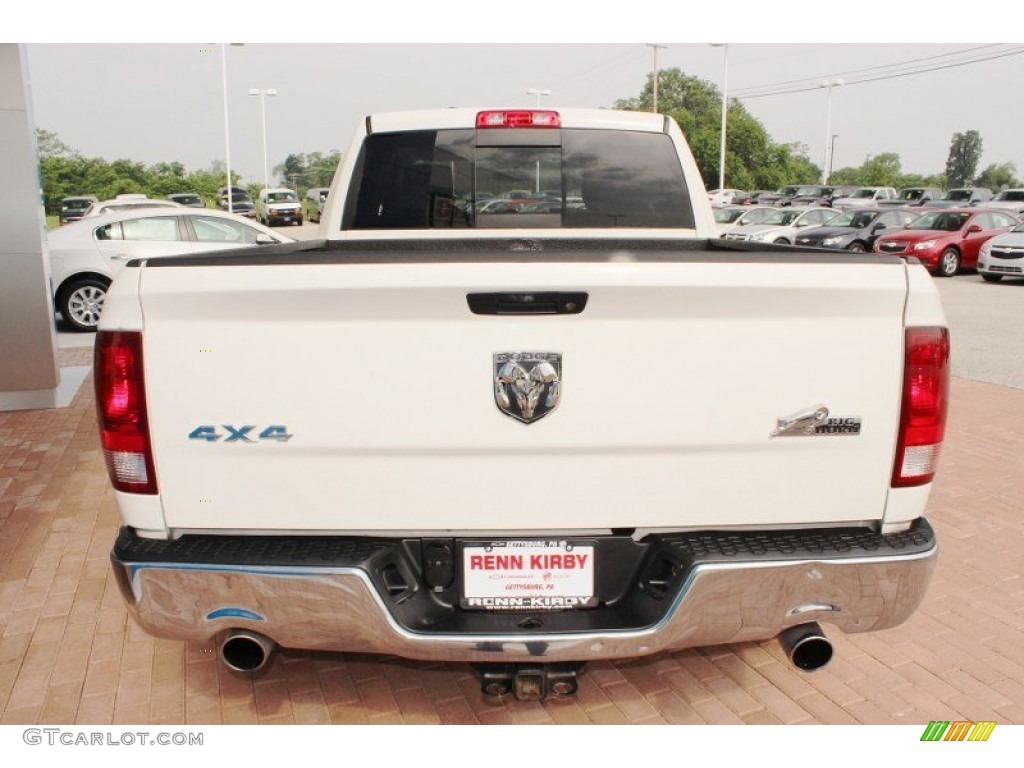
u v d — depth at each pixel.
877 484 2.40
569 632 2.36
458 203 4.20
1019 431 6.69
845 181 109.31
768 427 2.33
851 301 2.29
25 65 6.89
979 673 3.26
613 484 2.35
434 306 2.22
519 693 2.55
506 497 2.34
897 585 2.40
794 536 2.43
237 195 44.75
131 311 2.27
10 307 7.13
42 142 62.44
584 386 2.28
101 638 3.49
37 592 3.90
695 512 2.37
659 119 4.22
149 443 2.32
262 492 2.34
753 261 2.25
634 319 2.25
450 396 2.28
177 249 11.70
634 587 2.48
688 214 4.23
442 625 2.41
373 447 2.30
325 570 2.32
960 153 129.62
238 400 2.29
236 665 2.54
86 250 11.38
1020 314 13.54
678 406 2.30
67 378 8.54
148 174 64.12
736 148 81.94
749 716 2.97
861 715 2.98
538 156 4.16
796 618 2.40
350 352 2.25
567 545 2.44
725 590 2.35
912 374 2.34
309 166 90.38
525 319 2.24
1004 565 4.20
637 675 3.22
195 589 2.36
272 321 2.24
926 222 20.27
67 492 5.23
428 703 3.04
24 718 2.96
